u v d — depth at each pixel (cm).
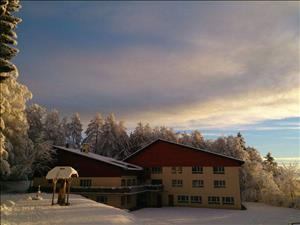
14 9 2625
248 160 6275
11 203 2555
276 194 4922
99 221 2225
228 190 4566
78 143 7381
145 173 5119
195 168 4859
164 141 5138
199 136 7838
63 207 2594
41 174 4209
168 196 4912
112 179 4100
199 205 4694
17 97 3123
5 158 2709
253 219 3123
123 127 7100
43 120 5441
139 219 2798
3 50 2406
